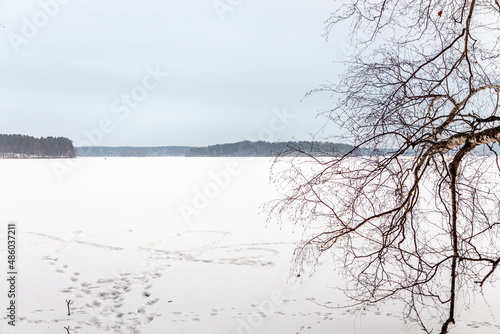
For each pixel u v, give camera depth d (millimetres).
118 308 7457
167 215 16391
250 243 11750
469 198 4391
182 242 11992
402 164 4215
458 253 4520
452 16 3795
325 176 4207
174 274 9195
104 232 13211
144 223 14750
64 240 12070
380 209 4566
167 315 7094
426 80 4059
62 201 20109
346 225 4371
